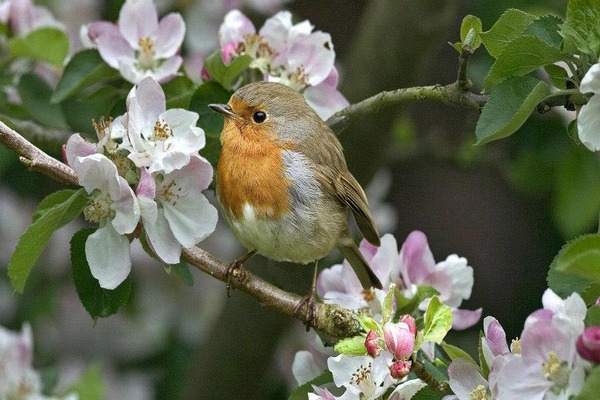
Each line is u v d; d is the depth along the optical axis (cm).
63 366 1351
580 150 1277
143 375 1384
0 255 1423
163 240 797
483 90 774
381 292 892
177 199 799
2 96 1103
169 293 1434
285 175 902
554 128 1289
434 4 1217
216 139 950
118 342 1401
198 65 1283
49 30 1062
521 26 780
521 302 1549
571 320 645
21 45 1068
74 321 1403
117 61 976
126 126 784
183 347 1404
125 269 785
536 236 1738
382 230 1441
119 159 792
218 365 1295
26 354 1002
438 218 1902
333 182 926
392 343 722
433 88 855
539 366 654
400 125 1461
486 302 1839
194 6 1334
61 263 1399
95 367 1059
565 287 701
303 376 919
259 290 844
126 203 768
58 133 1084
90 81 988
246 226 907
